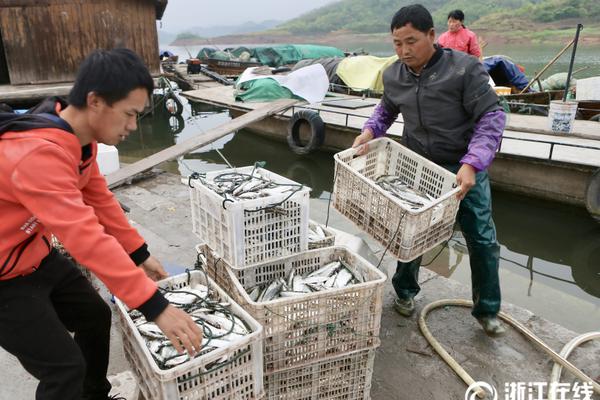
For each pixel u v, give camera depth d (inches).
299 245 93.3
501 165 293.9
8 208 55.7
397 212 95.1
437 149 109.7
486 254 109.7
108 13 474.0
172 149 314.5
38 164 52.1
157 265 81.7
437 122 106.7
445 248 242.1
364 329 83.2
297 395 83.7
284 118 417.7
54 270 67.4
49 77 469.4
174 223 197.8
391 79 113.2
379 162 126.2
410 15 97.8
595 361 109.6
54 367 63.0
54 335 62.7
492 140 98.3
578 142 309.4
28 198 52.5
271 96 484.1
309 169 409.4
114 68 55.2
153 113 631.8
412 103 108.9
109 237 56.9
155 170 285.6
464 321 125.4
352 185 107.9
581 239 271.6
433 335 119.0
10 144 52.5
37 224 59.2
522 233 281.6
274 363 78.5
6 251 57.4
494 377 104.6
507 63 526.9
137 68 56.9
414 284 125.2
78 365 64.5
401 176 121.5
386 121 122.3
